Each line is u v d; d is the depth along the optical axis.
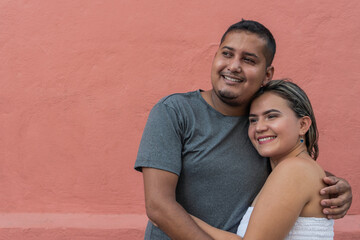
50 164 3.14
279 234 1.35
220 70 1.51
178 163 1.46
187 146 1.50
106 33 3.13
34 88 3.15
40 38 3.15
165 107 1.50
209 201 1.51
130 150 3.12
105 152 3.13
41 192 3.14
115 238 2.96
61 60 3.14
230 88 1.48
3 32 3.16
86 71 3.14
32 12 3.15
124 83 3.13
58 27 3.14
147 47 3.12
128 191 3.12
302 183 1.37
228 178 1.51
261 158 1.58
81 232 2.97
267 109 1.50
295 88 1.54
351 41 3.09
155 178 1.42
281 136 1.49
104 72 3.13
